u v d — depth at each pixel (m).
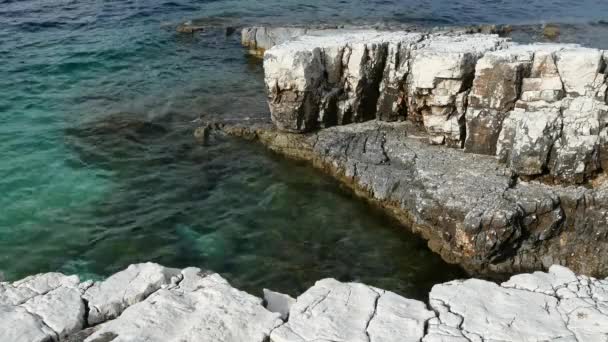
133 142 17.33
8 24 26.34
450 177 14.03
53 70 21.88
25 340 7.17
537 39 27.19
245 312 7.66
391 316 7.58
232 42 26.70
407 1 34.41
